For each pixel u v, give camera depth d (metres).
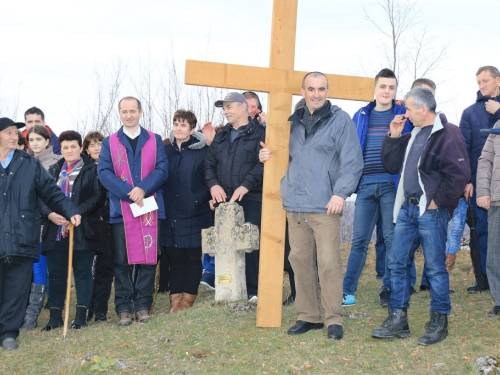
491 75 6.07
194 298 6.45
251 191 6.36
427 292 6.34
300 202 4.94
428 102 4.71
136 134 6.10
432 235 4.69
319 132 4.95
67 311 5.48
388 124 5.81
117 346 5.06
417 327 5.15
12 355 5.02
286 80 5.30
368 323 5.33
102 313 6.25
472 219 6.22
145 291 5.96
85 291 6.00
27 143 6.79
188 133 6.54
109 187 5.85
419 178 4.69
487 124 6.13
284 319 5.52
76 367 4.56
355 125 5.39
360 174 4.89
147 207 5.89
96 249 6.01
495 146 5.49
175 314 5.93
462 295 6.19
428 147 4.66
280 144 5.28
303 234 5.08
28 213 5.29
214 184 6.24
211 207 6.33
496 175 5.43
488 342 4.71
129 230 5.89
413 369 4.31
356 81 5.36
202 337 5.12
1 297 5.41
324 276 4.94
